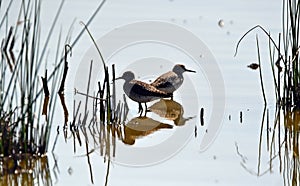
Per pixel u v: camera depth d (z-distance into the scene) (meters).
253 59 17.39
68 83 15.97
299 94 15.10
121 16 20.08
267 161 12.74
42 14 19.88
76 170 12.26
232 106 15.27
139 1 21.52
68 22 19.52
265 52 17.73
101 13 20.36
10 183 11.72
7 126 12.51
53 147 13.05
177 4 21.27
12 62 16.75
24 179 11.88
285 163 12.67
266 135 13.89
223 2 21.36
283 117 14.73
